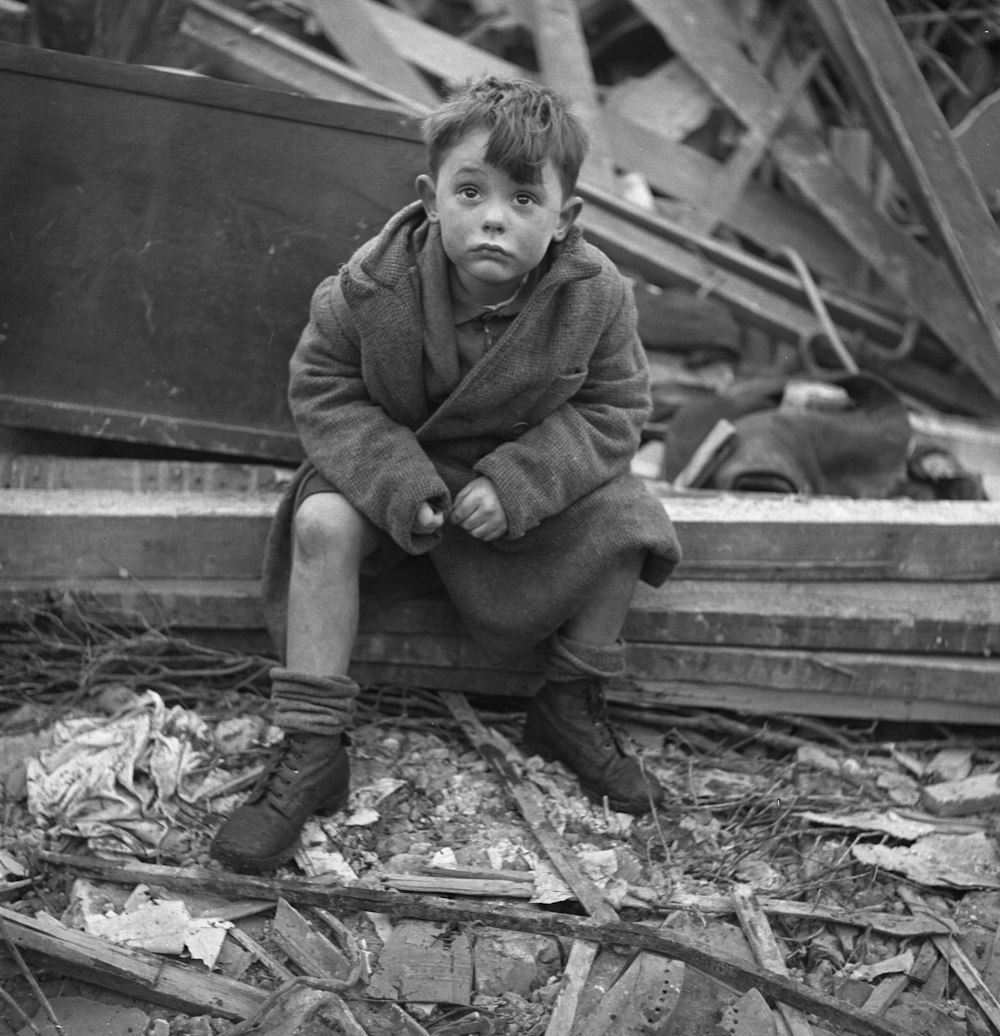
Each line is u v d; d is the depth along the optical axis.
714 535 2.32
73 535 2.26
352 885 1.91
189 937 1.81
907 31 3.88
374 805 2.08
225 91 2.29
